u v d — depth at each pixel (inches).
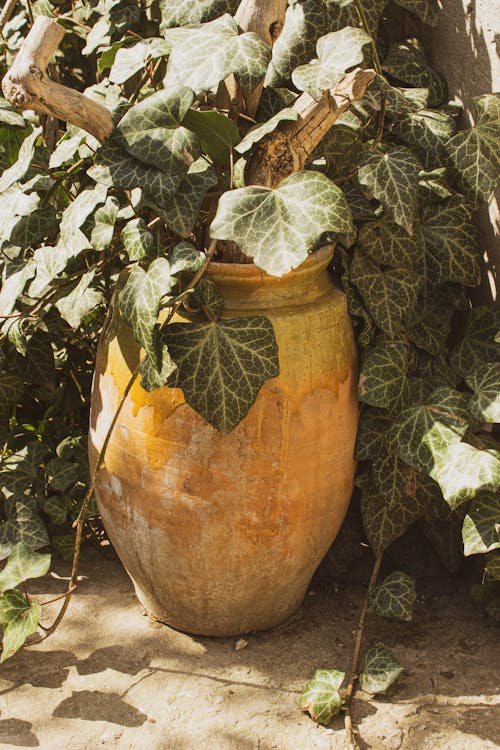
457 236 89.1
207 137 76.9
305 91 74.4
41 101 70.2
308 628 90.3
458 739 76.4
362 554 100.4
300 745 76.2
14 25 117.0
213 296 74.6
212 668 84.8
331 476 82.4
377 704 80.4
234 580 82.9
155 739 76.7
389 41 102.4
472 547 81.4
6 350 102.0
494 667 84.0
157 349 71.6
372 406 87.0
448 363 94.6
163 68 89.1
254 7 77.9
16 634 80.5
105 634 88.9
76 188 92.1
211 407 73.6
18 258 89.3
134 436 78.8
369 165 81.0
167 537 80.8
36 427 110.2
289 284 77.7
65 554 99.5
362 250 85.5
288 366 76.2
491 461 78.6
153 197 73.4
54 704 80.3
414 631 89.5
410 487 89.2
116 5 102.6
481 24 87.9
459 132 85.4
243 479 77.4
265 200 71.6
